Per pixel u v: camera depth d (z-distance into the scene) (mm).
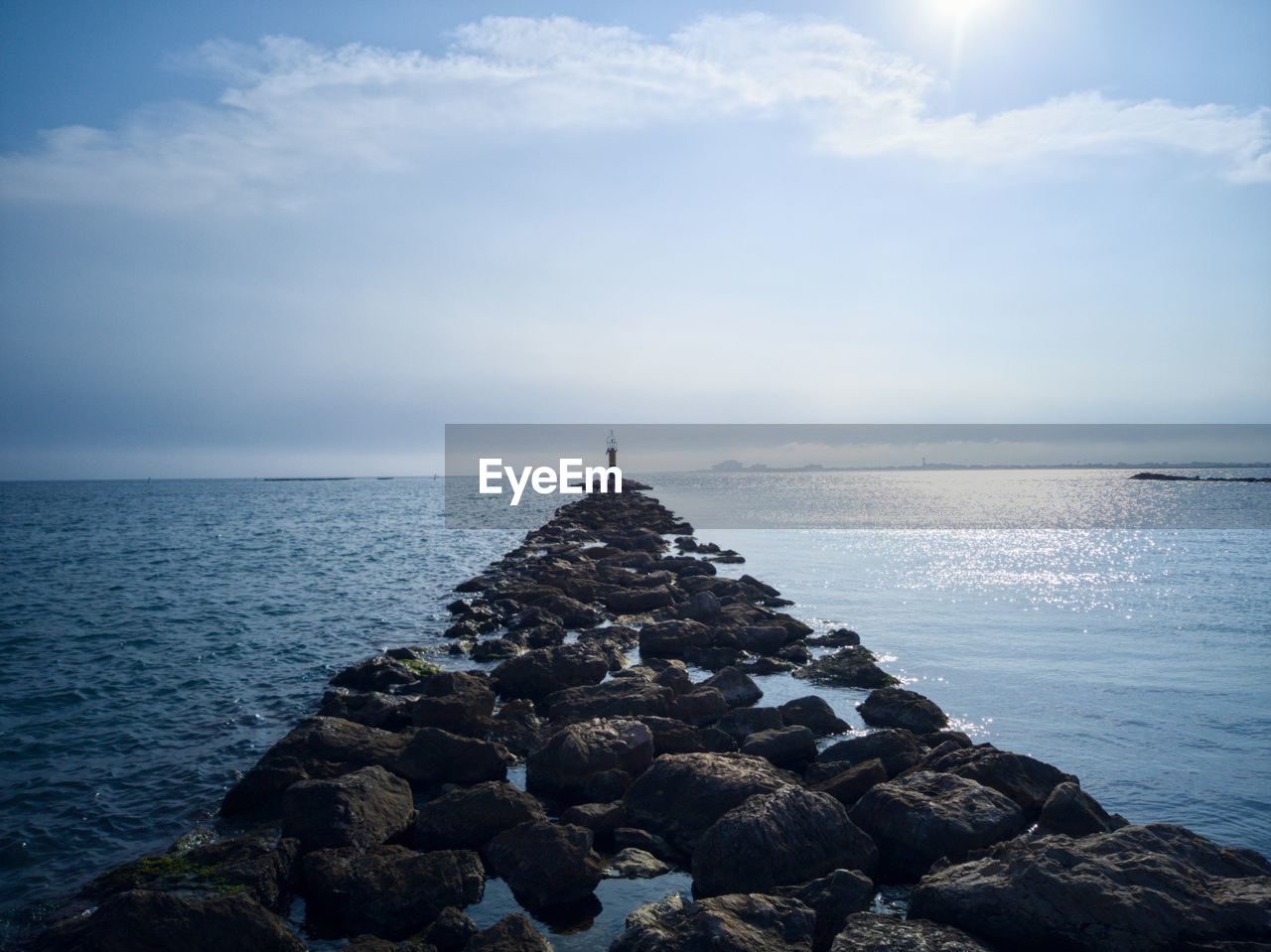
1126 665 17891
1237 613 23844
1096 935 7121
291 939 7723
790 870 8727
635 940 7367
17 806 11320
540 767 11539
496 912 8586
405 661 18562
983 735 13555
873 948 7086
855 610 24781
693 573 31375
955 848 9047
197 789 11891
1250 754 12602
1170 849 8164
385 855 9211
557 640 20969
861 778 10898
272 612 26266
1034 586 29328
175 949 7293
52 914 8539
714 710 14414
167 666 19188
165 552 46656
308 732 12398
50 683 17703
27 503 128625
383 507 102500
